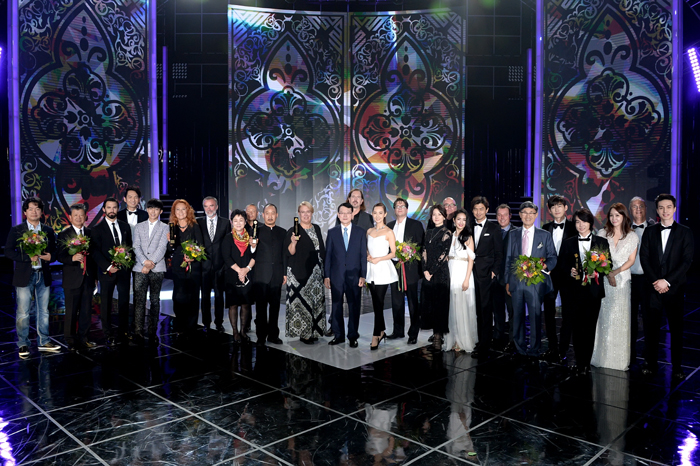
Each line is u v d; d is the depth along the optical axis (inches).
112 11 323.9
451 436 128.6
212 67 385.1
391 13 363.9
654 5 279.9
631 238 177.8
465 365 185.3
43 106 310.7
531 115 384.2
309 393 157.6
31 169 310.0
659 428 132.7
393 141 370.0
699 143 385.4
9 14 300.2
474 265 199.6
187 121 393.7
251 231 213.2
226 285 213.6
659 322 174.4
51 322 249.4
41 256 192.2
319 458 117.6
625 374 175.3
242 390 160.1
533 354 193.9
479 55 379.9
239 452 120.5
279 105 367.6
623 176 292.5
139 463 115.7
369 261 208.1
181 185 400.2
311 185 374.3
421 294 207.3
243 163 365.4
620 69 290.0
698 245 399.2
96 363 187.2
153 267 210.2
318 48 367.9
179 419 138.6
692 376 172.6
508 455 118.9
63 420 138.2
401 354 199.3
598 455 118.6
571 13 300.0
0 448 122.6
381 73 367.6
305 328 211.2
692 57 333.7
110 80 326.6
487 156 394.0
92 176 325.1
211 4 378.3
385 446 123.3
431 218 209.0
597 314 174.9
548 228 205.5
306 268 210.4
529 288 190.7
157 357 194.5
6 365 184.4
